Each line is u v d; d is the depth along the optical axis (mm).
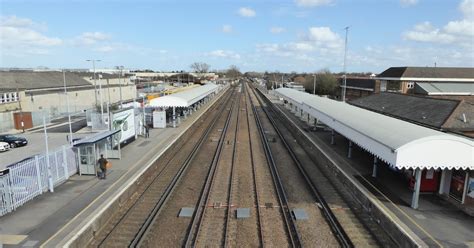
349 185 18859
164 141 28703
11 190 14328
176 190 18781
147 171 20766
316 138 31016
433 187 16766
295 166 23812
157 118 35781
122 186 17422
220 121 45969
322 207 16484
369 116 22672
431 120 22594
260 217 15039
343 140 30000
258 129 39562
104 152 22703
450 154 14500
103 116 36750
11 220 13461
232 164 23984
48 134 34375
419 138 14531
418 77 60125
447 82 57969
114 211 15578
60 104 51781
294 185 19719
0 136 28828
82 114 49531
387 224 14000
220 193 18312
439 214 14367
